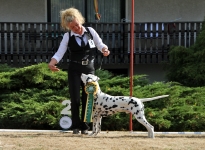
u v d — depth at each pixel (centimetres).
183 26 1698
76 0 1906
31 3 1861
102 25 1691
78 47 968
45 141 880
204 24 1573
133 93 1268
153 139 945
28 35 1681
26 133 1059
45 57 1691
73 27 960
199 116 1228
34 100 1322
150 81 1805
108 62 1703
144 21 1875
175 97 1304
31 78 1381
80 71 980
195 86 1470
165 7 1873
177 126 1224
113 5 1905
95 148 797
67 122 1101
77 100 983
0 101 1356
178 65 1520
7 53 1691
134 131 1185
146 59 1712
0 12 1845
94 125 982
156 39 1708
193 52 1506
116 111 965
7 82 1369
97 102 953
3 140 898
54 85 1390
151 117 1206
